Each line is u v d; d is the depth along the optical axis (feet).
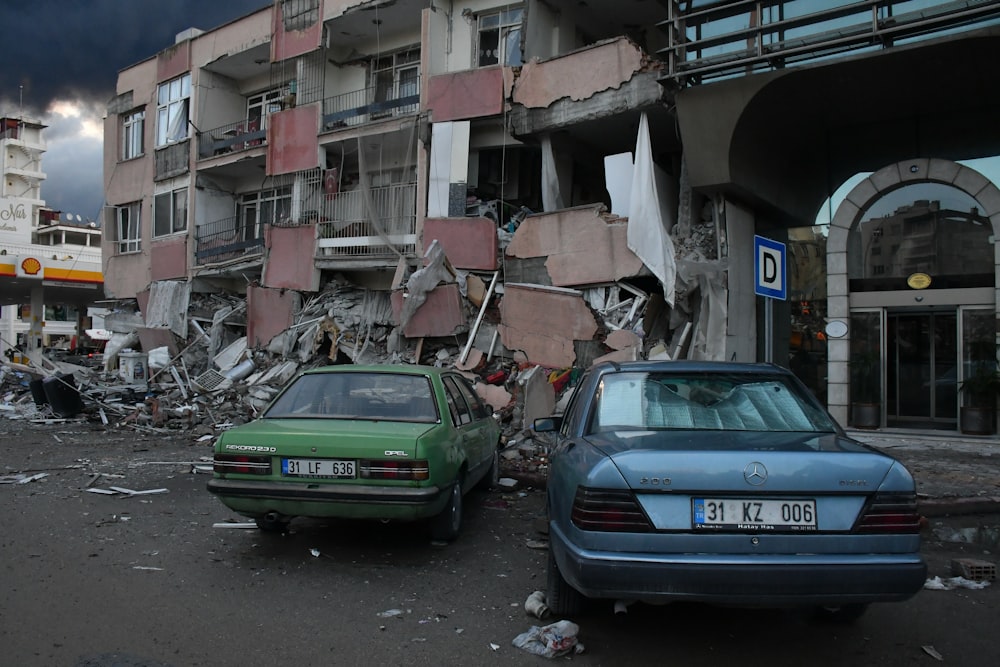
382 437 17.15
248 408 48.01
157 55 80.59
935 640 13.10
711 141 40.04
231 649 12.37
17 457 34.01
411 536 20.13
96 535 19.94
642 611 14.38
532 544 19.16
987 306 38.65
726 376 14.78
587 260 45.62
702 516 10.92
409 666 11.80
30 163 207.31
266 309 64.39
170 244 76.89
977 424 38.01
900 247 41.24
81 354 131.75
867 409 40.96
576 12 55.88
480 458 22.75
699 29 40.83
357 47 67.56
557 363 43.62
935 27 33.50
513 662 12.00
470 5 58.49
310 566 17.25
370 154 64.90
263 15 70.08
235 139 70.74
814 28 37.81
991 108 40.27
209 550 18.56
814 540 10.76
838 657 12.34
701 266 41.88
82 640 12.59
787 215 46.83
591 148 56.29
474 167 55.83
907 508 10.93
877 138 43.55
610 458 11.37
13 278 100.48
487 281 51.52
